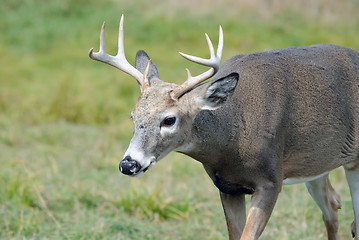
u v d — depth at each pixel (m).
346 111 15.23
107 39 45.06
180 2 50.88
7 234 17.86
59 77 38.78
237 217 15.05
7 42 46.78
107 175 23.50
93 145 27.20
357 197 15.81
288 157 14.83
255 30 46.62
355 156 15.64
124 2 51.28
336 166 15.55
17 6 51.84
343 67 15.39
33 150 26.67
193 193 21.48
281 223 19.02
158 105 13.45
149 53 42.81
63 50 44.97
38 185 21.25
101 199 20.95
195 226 19.06
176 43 45.06
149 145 13.38
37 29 48.66
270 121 14.12
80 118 31.58
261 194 14.10
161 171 23.72
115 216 19.61
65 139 28.23
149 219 19.62
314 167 15.27
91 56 14.30
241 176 14.27
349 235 18.70
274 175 14.17
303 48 15.44
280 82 14.45
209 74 13.67
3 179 21.66
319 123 14.84
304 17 48.84
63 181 22.44
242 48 42.69
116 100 33.78
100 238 17.84
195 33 46.22
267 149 14.07
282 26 47.34
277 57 14.84
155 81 14.23
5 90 35.50
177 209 20.05
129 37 45.69
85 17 50.25
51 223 18.91
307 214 19.66
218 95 13.47
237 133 14.04
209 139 13.93
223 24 47.69
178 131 13.59
